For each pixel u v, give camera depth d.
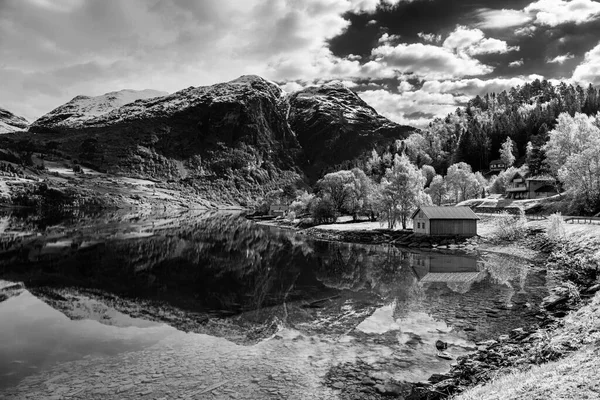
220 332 28.48
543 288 37.78
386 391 18.50
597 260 37.72
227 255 68.31
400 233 86.38
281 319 31.42
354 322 29.83
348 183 124.31
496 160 170.75
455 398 15.68
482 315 29.73
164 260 62.38
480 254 64.31
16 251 70.06
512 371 17.45
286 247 79.81
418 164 192.50
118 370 21.78
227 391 18.92
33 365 22.70
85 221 152.00
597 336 17.95
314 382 19.73
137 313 33.75
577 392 12.17
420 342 24.88
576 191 74.19
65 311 34.56
